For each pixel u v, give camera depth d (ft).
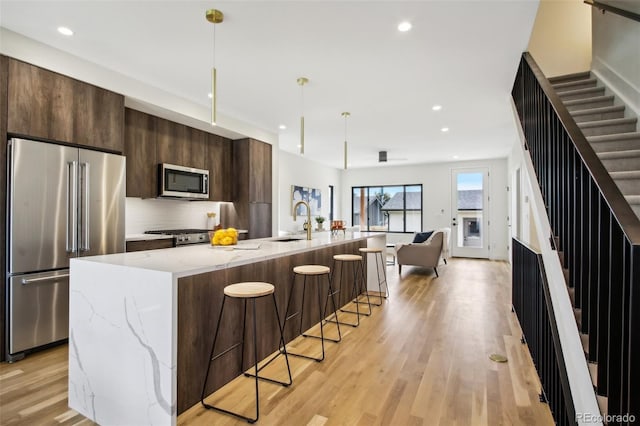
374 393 6.93
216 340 7.08
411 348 9.25
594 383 4.38
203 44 9.28
